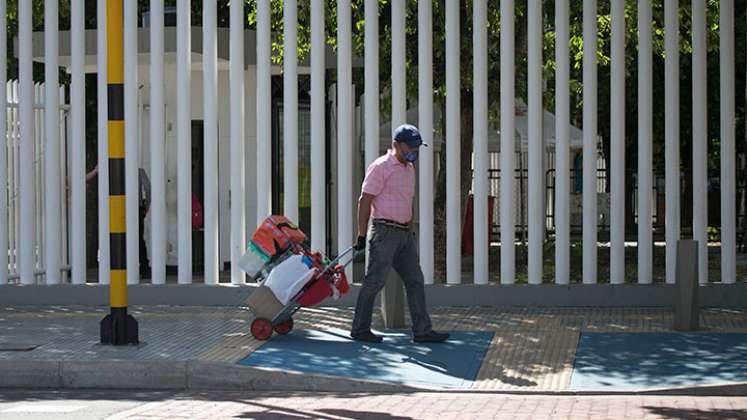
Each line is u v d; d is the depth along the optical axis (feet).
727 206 97.09
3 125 100.94
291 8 99.30
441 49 138.21
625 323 88.43
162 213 100.12
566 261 98.12
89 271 131.44
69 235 113.09
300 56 141.90
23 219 101.35
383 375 70.69
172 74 122.93
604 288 97.04
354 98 133.49
